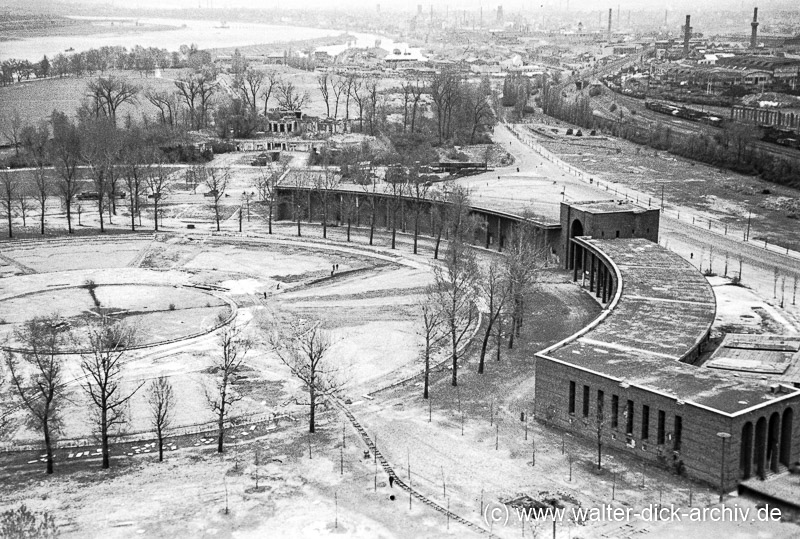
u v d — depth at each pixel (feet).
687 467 504.84
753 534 442.50
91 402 618.03
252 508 476.95
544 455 536.83
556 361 574.56
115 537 446.60
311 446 553.64
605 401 547.08
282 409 611.88
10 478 513.86
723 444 482.69
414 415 599.98
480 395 635.66
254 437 569.23
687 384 532.73
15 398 620.90
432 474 515.09
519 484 501.15
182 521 463.01
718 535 442.09
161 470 523.29
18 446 559.79
